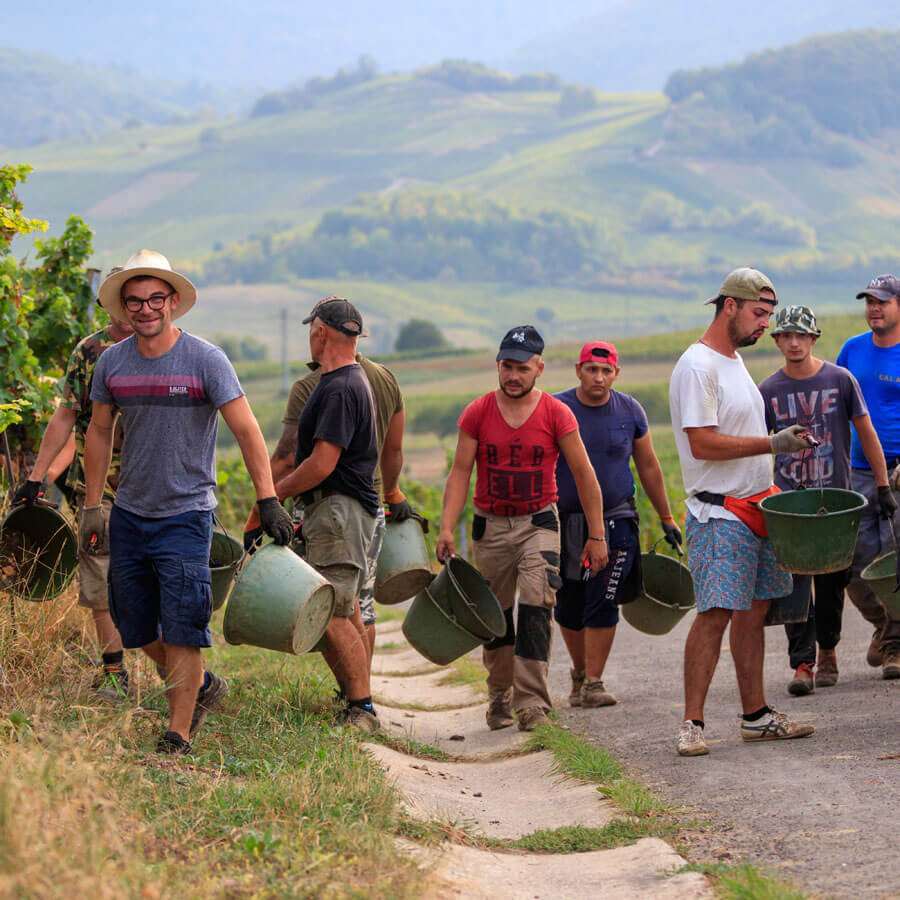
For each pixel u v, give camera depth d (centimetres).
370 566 1507
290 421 1543
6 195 1852
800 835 1036
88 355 1394
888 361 1758
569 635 1830
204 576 1196
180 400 1184
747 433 1384
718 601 1365
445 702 2044
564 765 1360
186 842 933
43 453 1373
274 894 845
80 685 1316
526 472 1603
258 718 1390
